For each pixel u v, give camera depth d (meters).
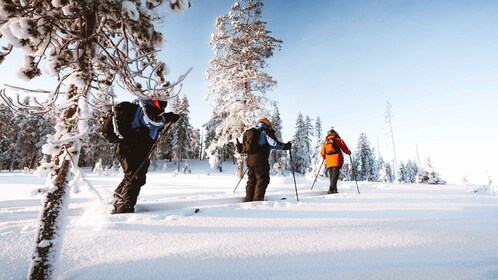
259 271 1.51
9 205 3.42
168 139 46.47
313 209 3.29
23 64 1.61
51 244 1.32
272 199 4.57
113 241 1.90
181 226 2.33
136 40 2.00
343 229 2.37
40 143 32.25
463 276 1.49
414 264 1.65
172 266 1.54
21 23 1.43
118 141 2.82
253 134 4.38
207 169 47.66
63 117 1.49
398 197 4.63
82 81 1.52
